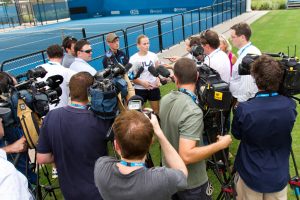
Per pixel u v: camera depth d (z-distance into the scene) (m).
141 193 1.65
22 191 1.71
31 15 33.91
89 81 2.43
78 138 2.34
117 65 2.60
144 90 5.19
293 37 13.08
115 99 2.35
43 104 2.75
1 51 17.25
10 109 2.62
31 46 18.20
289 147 2.45
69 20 34.28
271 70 2.27
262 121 2.29
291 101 2.36
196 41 4.57
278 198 2.48
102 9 33.66
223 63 3.75
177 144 2.33
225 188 2.76
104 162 1.81
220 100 2.28
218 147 2.27
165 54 11.96
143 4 31.12
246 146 2.48
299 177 2.72
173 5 29.75
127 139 1.64
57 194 3.90
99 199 2.39
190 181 2.38
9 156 2.98
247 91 3.51
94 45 13.58
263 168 2.39
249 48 3.82
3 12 34.41
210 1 27.86
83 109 2.42
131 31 17.92
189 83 2.37
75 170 2.40
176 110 2.28
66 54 5.00
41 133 2.45
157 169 1.72
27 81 2.85
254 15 23.02
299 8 25.95
